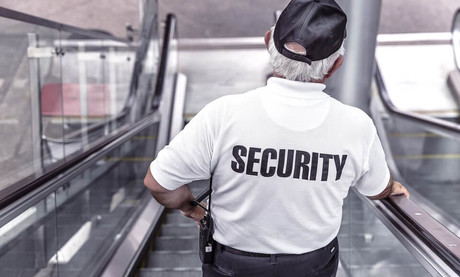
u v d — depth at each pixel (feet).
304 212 3.84
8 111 8.28
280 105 3.71
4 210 5.44
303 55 3.54
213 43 29.01
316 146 3.71
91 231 10.06
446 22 28.19
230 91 24.00
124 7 28.02
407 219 5.57
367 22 12.45
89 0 27.35
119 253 10.23
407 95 22.98
